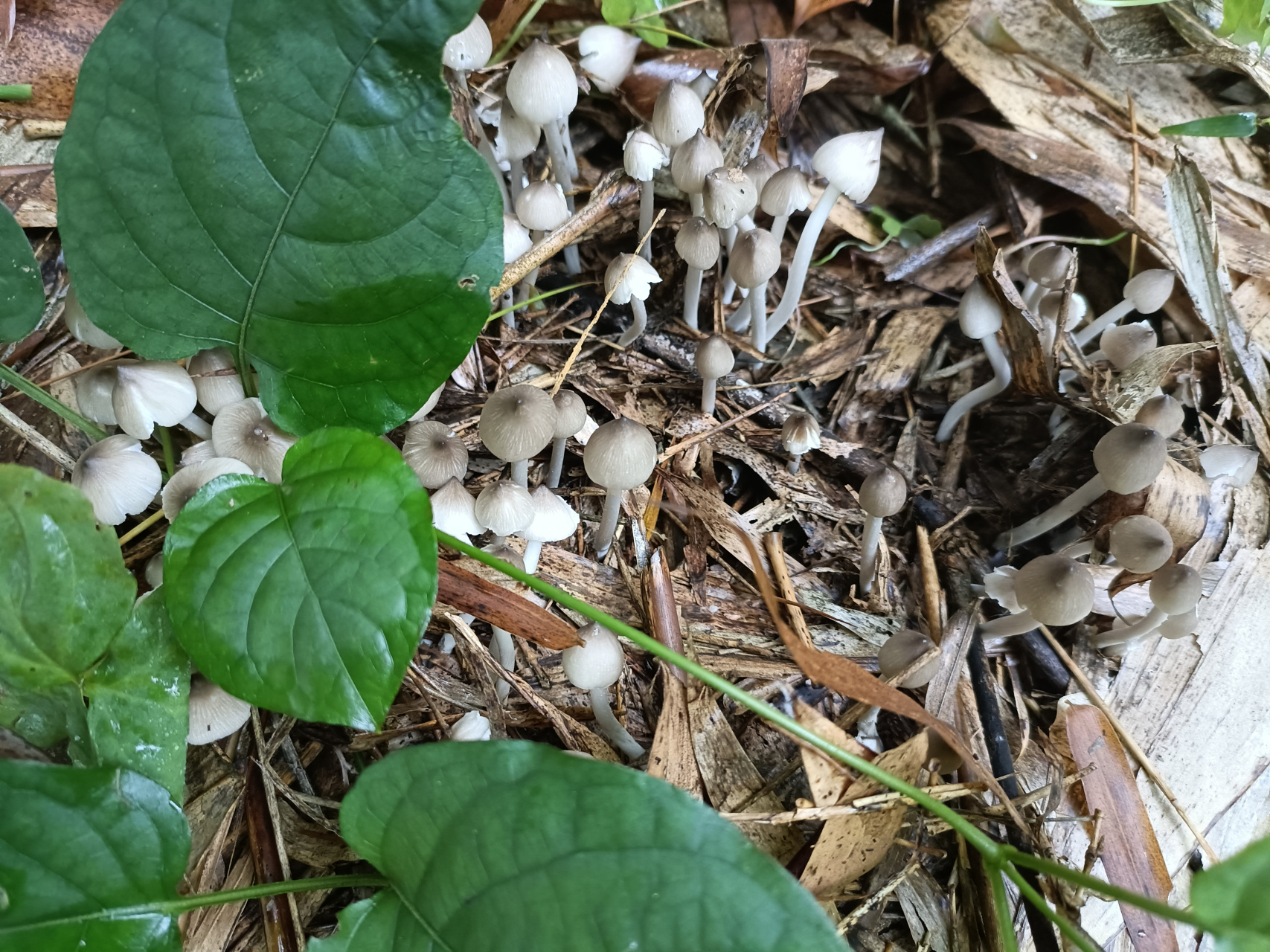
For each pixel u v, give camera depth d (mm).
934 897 227
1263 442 302
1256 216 342
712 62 341
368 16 169
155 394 227
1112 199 341
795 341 336
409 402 207
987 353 322
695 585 273
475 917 158
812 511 293
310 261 192
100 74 177
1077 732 241
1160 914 147
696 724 237
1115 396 283
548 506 238
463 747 161
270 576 173
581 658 213
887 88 374
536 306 323
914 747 205
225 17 171
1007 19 365
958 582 287
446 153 182
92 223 188
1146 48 350
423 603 167
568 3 353
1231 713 261
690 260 282
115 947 160
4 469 174
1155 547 236
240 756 228
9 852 156
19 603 176
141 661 183
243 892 173
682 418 303
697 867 149
